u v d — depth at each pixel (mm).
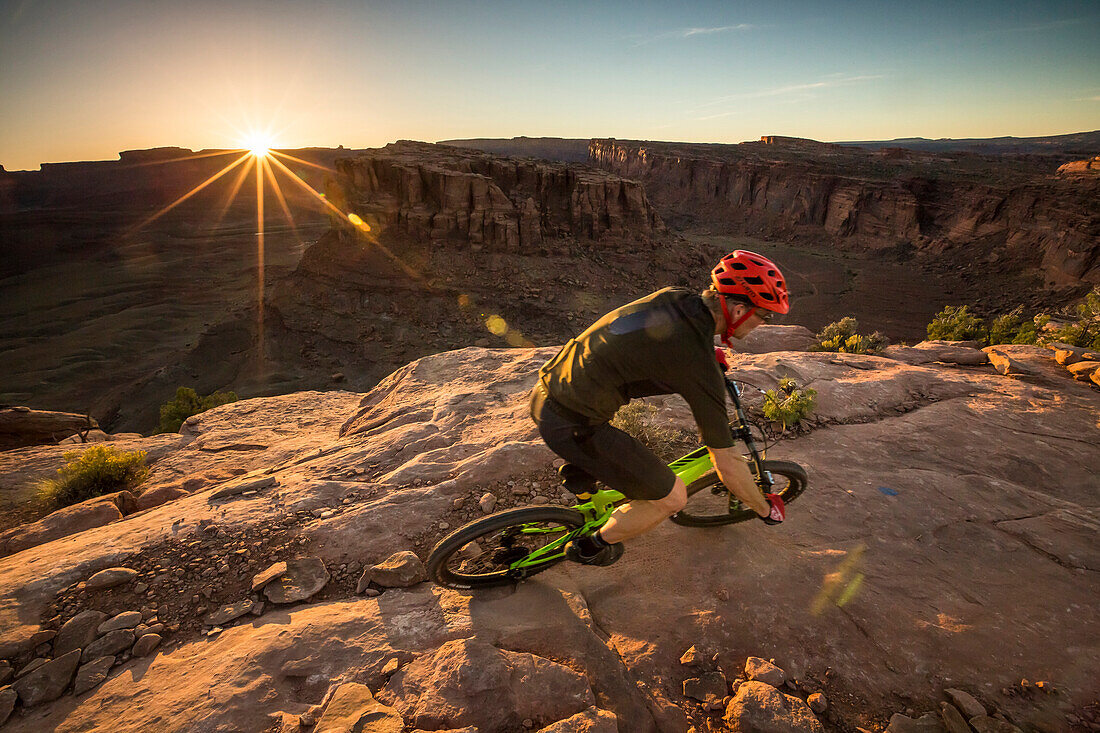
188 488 6203
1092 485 4227
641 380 1975
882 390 5762
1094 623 2824
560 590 3000
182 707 2312
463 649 2467
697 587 3033
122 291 153125
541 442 4531
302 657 2557
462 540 2627
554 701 2307
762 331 11859
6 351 116250
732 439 2068
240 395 64875
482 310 75375
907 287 93500
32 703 2441
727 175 166000
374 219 85375
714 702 2393
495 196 83250
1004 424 5094
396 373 8219
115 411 72312
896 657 2637
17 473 8000
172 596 3139
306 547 3518
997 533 3562
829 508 3771
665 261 88625
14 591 3152
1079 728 2275
